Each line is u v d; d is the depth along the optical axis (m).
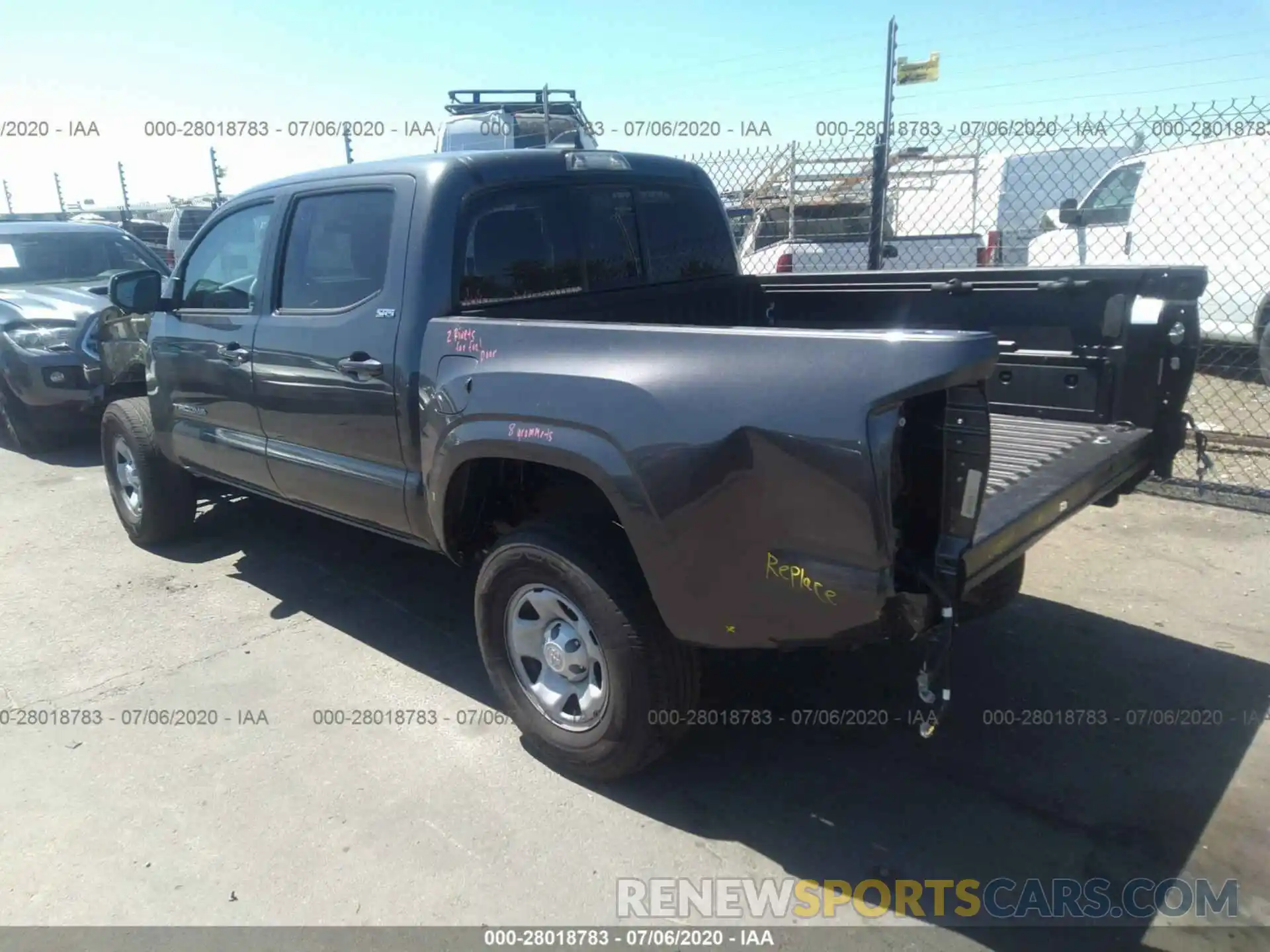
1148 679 3.86
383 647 4.36
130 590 5.09
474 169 3.65
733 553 2.67
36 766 3.51
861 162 10.06
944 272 4.14
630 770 3.17
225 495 5.83
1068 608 4.49
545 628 3.32
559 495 3.34
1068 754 3.38
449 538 3.56
